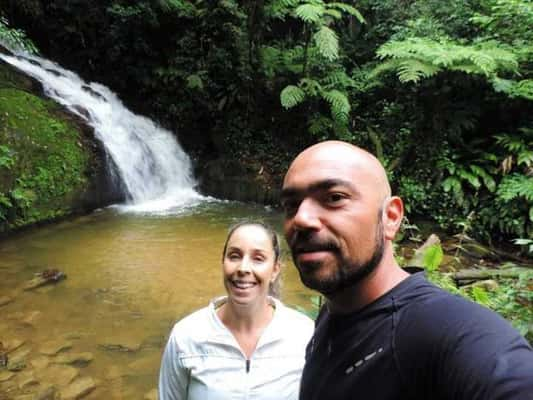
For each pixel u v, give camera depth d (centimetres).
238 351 159
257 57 939
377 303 79
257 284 164
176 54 1009
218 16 954
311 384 89
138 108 1031
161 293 433
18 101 699
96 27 1011
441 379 65
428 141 715
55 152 690
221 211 796
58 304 403
